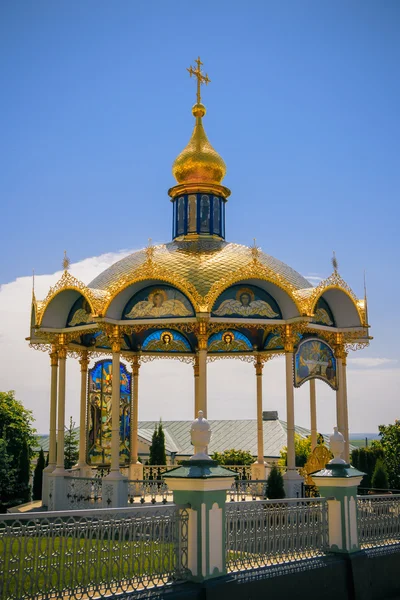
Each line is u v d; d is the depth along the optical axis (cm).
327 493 1875
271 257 3247
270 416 7462
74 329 3036
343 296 3050
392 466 4688
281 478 2730
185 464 1467
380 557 1925
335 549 1831
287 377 2845
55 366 3256
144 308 2833
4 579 1119
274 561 1642
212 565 1426
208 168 3444
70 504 2917
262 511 1647
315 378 3014
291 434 2800
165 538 1386
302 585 1641
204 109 3612
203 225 3397
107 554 1283
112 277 3078
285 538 1700
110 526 1292
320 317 3078
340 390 3161
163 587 1348
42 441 8625
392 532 2070
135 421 3562
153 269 2731
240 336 3622
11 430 6372
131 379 3600
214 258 3008
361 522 1952
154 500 2745
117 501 2684
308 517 1791
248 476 3522
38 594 1165
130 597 1280
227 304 2812
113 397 2788
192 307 2761
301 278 3244
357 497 1923
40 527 1186
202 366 2700
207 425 1494
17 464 5244
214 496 1455
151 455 4069
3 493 4875
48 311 3034
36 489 4397
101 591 1266
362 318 3120
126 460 3472
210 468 1455
